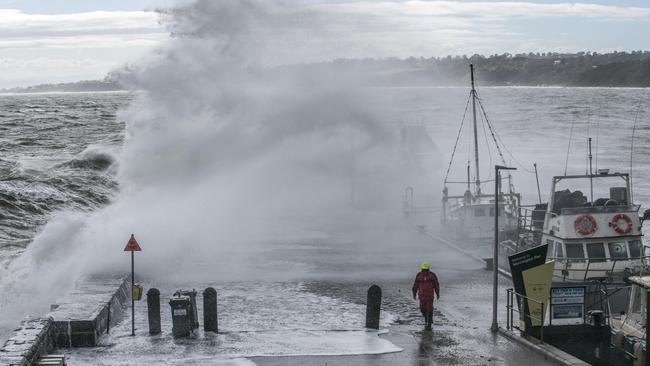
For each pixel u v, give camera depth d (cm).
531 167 7744
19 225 4769
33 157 8162
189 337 2475
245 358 2267
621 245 3131
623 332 2362
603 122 15538
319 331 2575
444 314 2812
